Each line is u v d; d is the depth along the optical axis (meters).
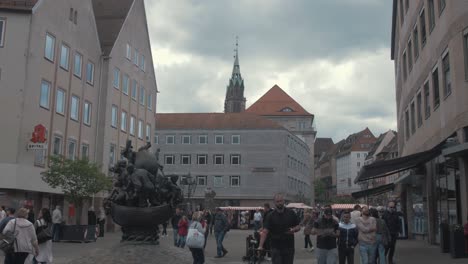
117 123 46.53
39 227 13.21
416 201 31.08
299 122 128.25
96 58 43.28
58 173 29.70
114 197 9.82
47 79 34.81
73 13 38.88
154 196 9.79
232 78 144.62
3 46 32.28
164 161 85.44
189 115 89.06
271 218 9.91
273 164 83.62
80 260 9.46
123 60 48.00
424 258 18.12
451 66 20.41
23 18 32.69
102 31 47.03
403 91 35.59
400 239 30.94
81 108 40.31
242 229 56.00
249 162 83.94
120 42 47.09
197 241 14.15
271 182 83.25
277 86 136.12
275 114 129.00
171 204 9.95
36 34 33.34
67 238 27.30
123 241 9.79
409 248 22.91
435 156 21.11
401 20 35.25
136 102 51.72
